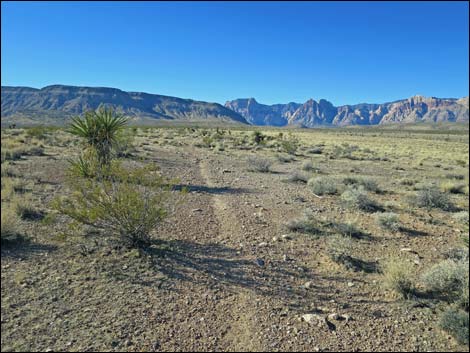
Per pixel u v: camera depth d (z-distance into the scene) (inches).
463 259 252.7
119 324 169.9
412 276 243.3
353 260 263.6
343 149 1425.9
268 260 255.9
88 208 250.4
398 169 919.0
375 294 217.0
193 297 199.5
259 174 668.7
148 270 223.8
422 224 374.3
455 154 1624.0
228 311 189.5
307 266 251.6
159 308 186.1
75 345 153.6
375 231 339.6
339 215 389.4
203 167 709.9
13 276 204.7
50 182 435.2
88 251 242.7
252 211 382.3
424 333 180.9
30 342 153.3
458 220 396.5
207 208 384.8
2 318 167.3
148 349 155.5
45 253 236.8
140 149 943.0
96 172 313.0
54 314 173.8
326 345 167.2
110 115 499.2
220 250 268.1
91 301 187.0
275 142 1632.6
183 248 264.2
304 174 637.9
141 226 252.4
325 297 210.4
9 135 1115.3
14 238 247.8
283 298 205.8
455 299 211.8
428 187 550.3
